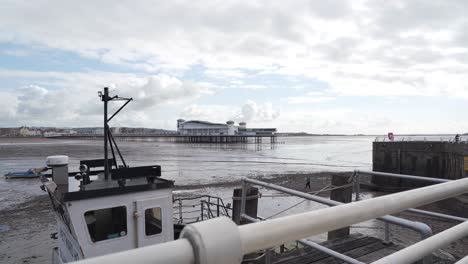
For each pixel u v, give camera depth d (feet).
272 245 3.10
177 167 166.50
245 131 516.32
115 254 2.30
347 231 19.95
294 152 320.70
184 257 2.46
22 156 244.63
